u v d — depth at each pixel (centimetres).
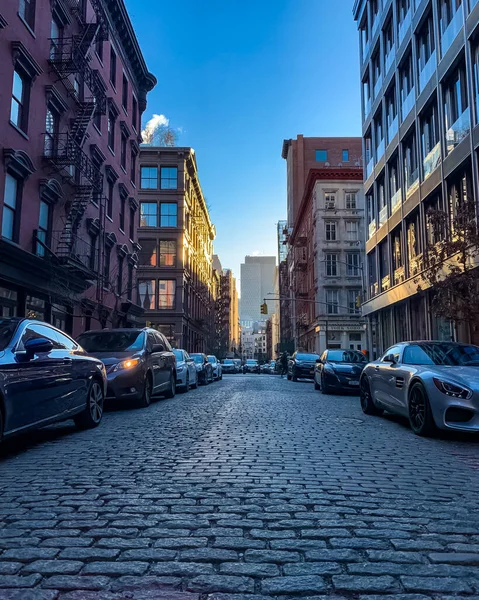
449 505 416
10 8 1675
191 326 5581
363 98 3134
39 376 646
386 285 2642
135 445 680
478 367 776
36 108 1866
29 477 506
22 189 1756
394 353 961
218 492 449
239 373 6475
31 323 700
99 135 2509
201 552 316
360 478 502
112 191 2750
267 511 396
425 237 2028
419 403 773
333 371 1645
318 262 5112
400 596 261
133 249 3198
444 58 1805
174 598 258
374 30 2834
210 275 7856
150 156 5028
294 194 7250
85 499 427
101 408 889
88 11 2373
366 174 3077
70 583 273
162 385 1383
